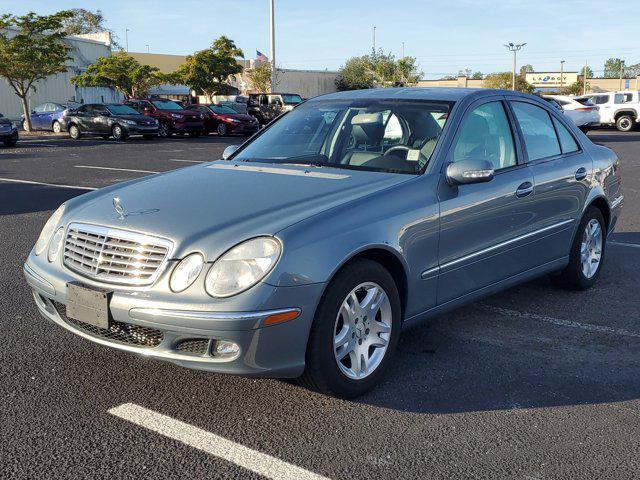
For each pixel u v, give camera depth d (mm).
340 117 4543
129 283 3213
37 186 11734
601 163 5426
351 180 3811
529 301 5234
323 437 3102
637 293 5469
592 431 3195
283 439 3078
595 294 5438
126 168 14992
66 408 3348
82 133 27469
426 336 4457
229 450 2975
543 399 3541
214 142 25625
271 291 3051
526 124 4777
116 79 40156
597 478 2785
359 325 3469
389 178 3846
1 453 2924
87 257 3426
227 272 3066
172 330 3086
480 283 4234
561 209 4914
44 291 3557
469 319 4805
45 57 29047
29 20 28312
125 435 3092
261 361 3098
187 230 3232
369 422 3256
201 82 46625
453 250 3951
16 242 7152
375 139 4266
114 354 4035
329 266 3199
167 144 24219
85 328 3473
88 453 2932
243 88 56375
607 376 3854
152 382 3654
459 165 3850
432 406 3441
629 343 4375
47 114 29422
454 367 3947
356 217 3416
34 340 4250
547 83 94188
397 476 2789
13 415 3270
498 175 4332
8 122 22281
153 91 51906
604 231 5617
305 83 57594
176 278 3119
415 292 3760
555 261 5008
